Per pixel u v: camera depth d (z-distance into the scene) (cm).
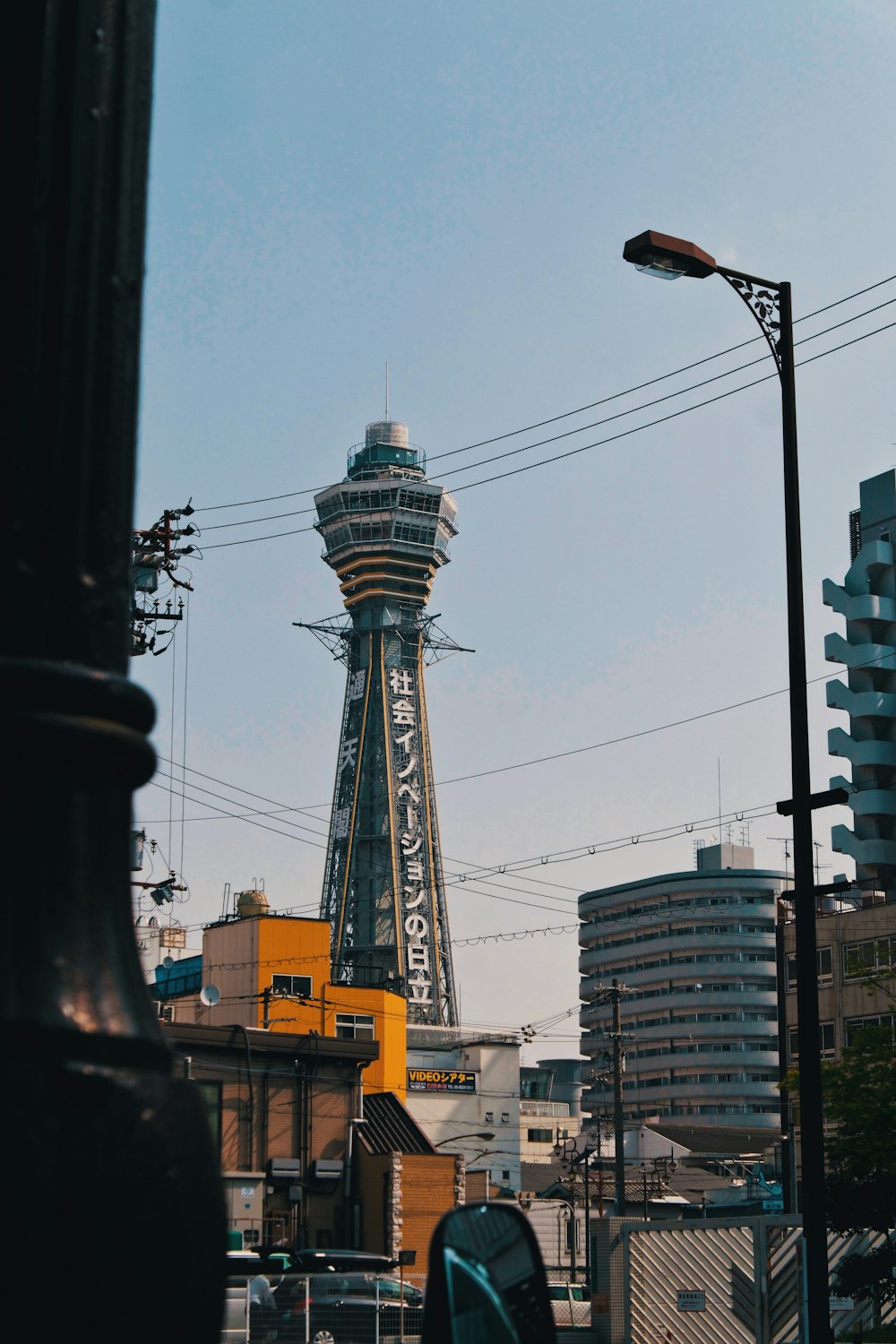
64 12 229
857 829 11306
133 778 224
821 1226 1872
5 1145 191
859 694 11338
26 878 210
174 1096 211
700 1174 10881
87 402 226
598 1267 4559
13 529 218
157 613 4181
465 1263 279
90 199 229
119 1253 197
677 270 2095
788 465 2122
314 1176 6756
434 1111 12738
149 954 8894
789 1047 6134
